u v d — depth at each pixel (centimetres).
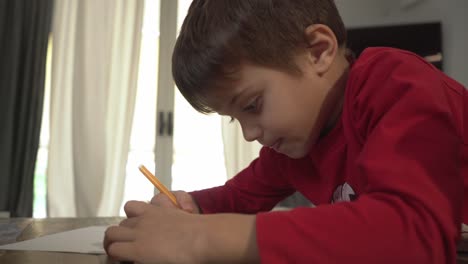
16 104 238
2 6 239
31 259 44
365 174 35
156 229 37
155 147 258
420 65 43
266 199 79
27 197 230
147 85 264
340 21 58
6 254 46
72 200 245
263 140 50
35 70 238
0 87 236
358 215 32
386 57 45
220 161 259
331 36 52
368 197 33
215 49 47
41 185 248
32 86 238
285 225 32
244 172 82
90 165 244
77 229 64
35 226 71
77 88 248
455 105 43
